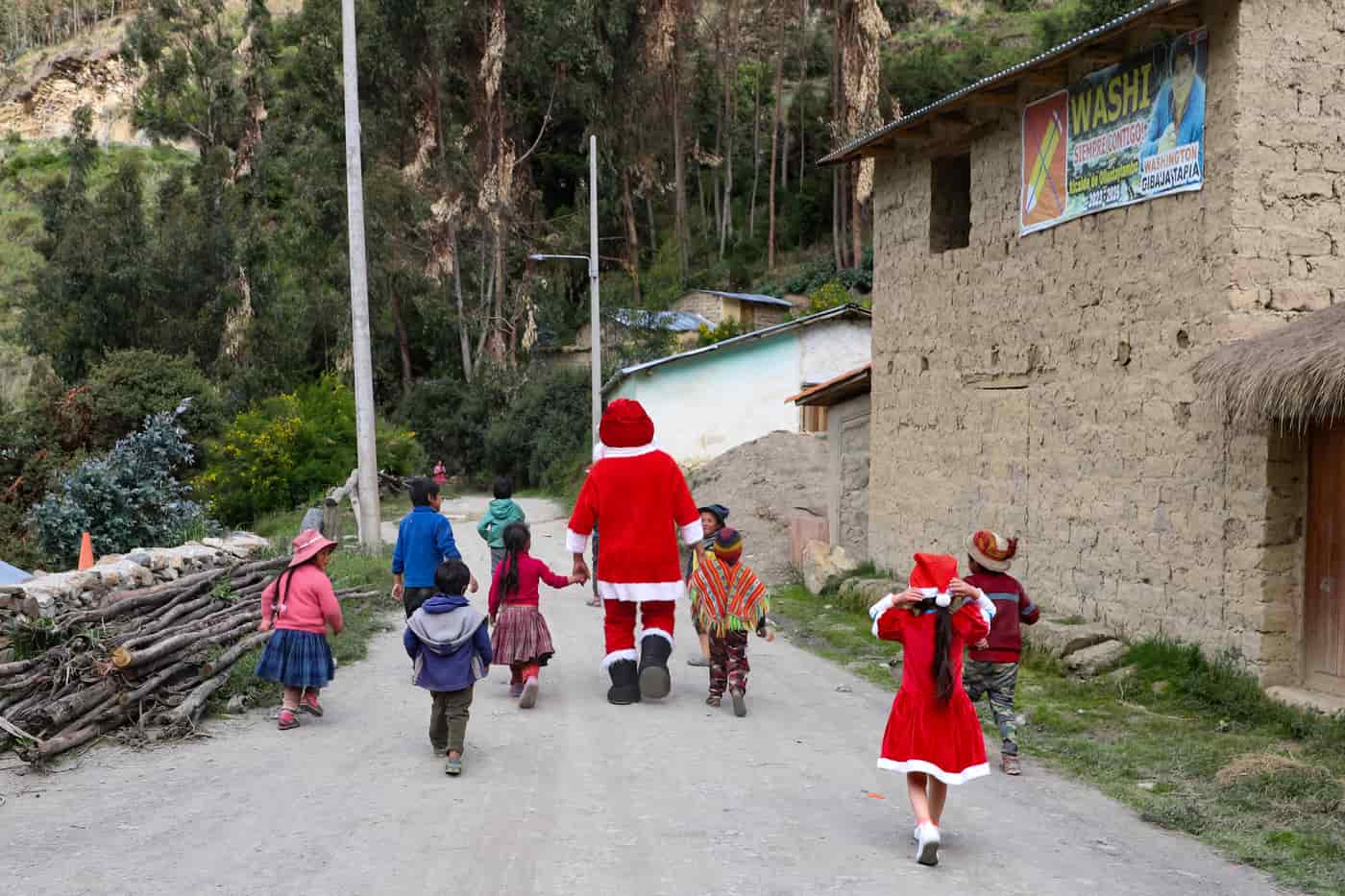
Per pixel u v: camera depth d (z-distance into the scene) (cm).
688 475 2389
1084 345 1086
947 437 1352
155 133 5784
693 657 1102
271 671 785
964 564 1303
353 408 3222
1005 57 5525
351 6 1786
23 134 9275
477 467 5028
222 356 4447
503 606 876
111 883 475
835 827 578
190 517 2038
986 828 591
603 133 5159
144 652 794
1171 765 726
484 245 5234
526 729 795
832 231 5712
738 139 6141
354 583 1426
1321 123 905
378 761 703
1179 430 955
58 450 2683
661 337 4119
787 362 3109
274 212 5506
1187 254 945
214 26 6000
